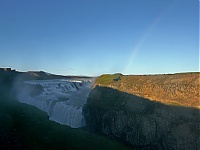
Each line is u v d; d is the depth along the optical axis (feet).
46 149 146.00
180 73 231.50
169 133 192.65
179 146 184.96
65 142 163.32
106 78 286.66
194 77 212.23
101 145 176.76
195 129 180.24
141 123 211.20
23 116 205.57
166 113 199.31
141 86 235.61
